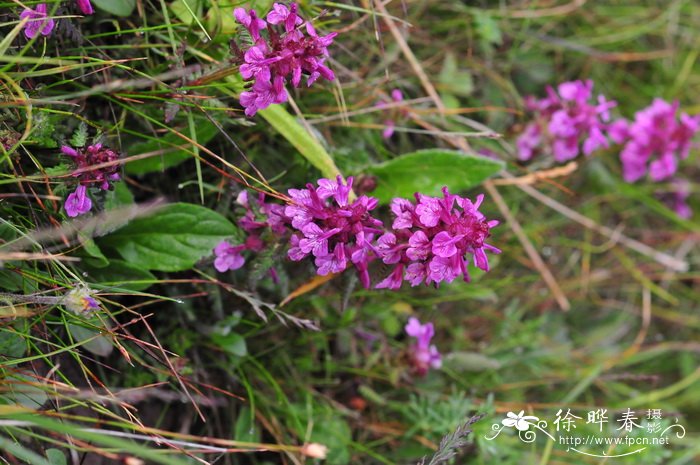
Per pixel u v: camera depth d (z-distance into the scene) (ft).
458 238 1.34
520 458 1.72
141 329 1.53
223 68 1.41
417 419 1.65
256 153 1.58
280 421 1.61
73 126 1.45
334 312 1.64
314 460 1.59
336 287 1.56
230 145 1.56
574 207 1.90
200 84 1.43
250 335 1.59
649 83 1.97
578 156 1.87
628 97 1.96
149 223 1.48
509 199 1.82
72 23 1.43
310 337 1.61
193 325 1.56
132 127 1.51
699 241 1.96
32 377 1.40
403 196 1.59
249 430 1.57
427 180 1.59
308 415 1.61
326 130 1.62
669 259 1.93
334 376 1.68
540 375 1.82
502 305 1.83
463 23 1.77
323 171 1.53
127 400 1.49
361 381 1.68
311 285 1.52
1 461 1.40
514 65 1.86
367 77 1.67
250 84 1.42
